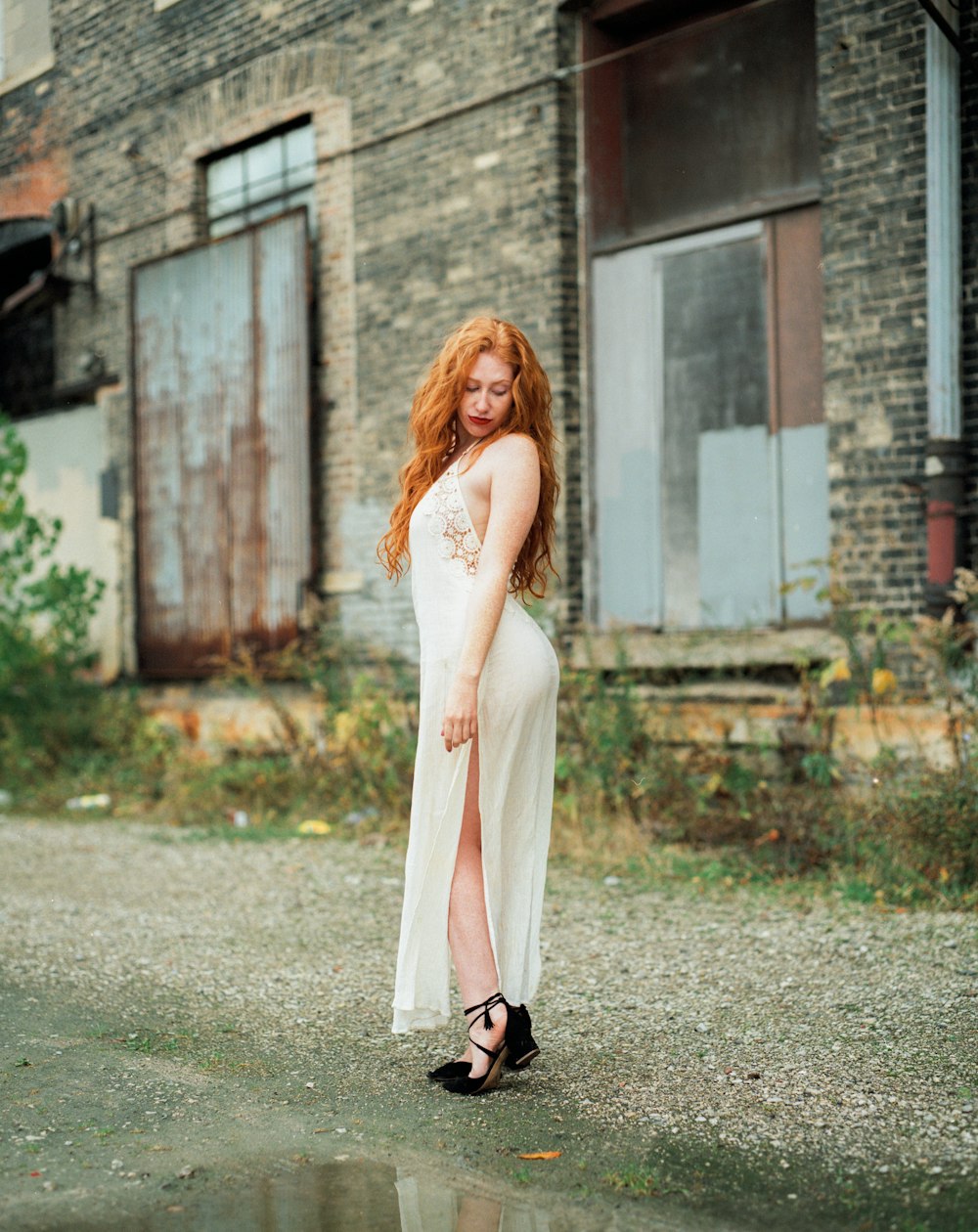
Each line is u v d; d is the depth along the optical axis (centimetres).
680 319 691
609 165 717
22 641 987
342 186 838
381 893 529
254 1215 236
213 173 941
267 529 877
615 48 716
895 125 575
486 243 751
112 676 1027
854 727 589
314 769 784
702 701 657
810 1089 294
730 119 671
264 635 881
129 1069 319
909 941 418
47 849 668
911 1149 259
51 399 1100
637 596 714
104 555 1043
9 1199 243
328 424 852
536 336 727
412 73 788
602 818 608
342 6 826
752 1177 249
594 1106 289
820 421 635
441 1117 284
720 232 672
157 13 952
